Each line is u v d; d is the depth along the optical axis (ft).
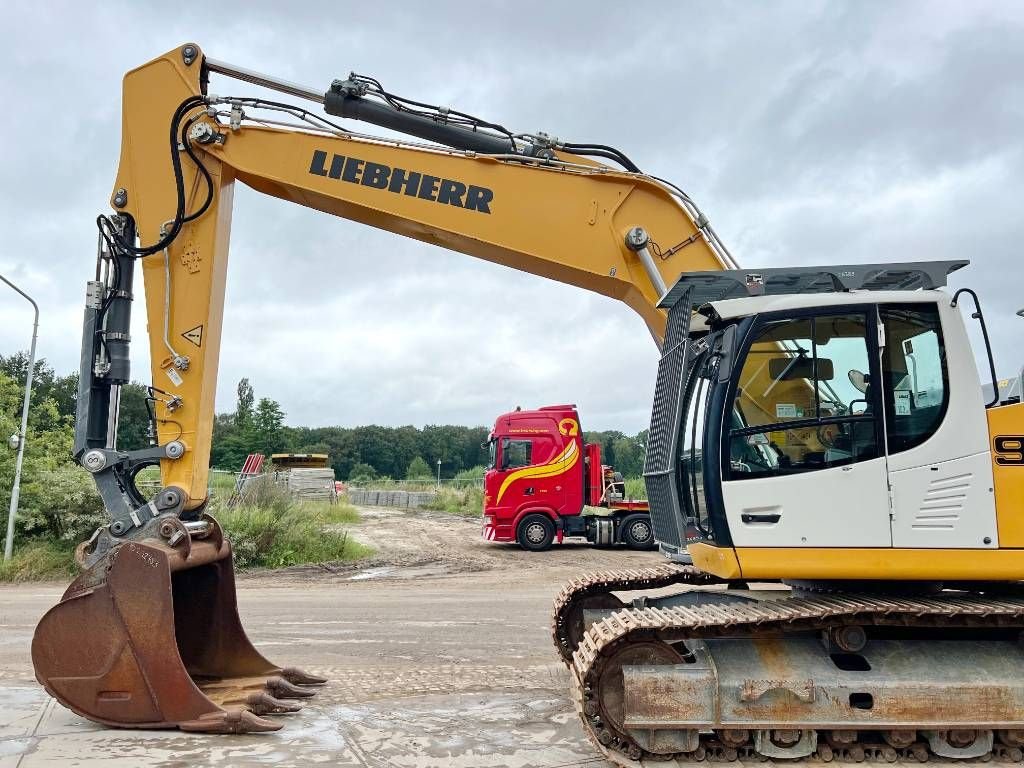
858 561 16.70
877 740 16.79
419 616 34.40
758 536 16.88
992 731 16.56
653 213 21.84
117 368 21.07
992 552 16.58
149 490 42.32
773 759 16.48
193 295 21.68
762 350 17.52
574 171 22.00
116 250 21.54
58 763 16.06
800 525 16.87
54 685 18.34
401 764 16.34
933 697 16.25
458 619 33.68
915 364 17.40
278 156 22.34
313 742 17.60
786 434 17.24
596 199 21.91
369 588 43.78
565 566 53.93
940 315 17.43
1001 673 16.62
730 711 16.15
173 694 18.20
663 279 21.54
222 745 17.28
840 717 16.16
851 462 17.02
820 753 16.61
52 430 62.18
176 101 22.27
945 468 16.88
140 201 21.99
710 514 17.22
